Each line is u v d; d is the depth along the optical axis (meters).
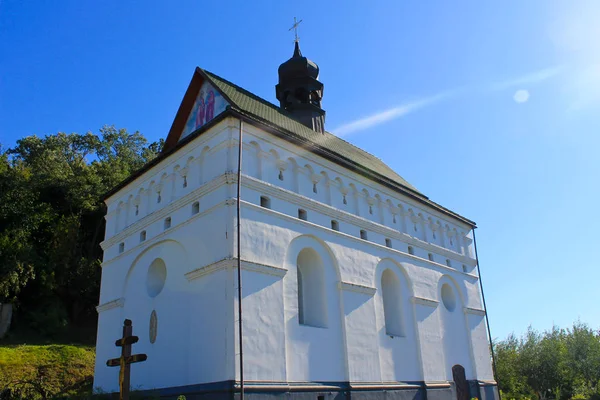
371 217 29.00
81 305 44.31
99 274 44.88
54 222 45.22
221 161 22.20
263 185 22.56
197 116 27.08
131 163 62.59
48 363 32.59
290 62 36.16
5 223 40.31
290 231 23.08
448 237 36.06
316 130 34.59
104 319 26.69
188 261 22.06
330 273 24.62
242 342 18.98
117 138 67.06
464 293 34.94
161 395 20.62
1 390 26.27
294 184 24.72
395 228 30.61
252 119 23.11
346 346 23.72
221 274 20.03
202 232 21.69
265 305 20.55
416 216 32.94
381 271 28.09
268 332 20.25
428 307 30.56
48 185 47.78
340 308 24.41
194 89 27.45
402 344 27.59
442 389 28.98
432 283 31.84
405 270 29.77
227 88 27.97
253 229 21.31
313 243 24.34
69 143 62.97
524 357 59.59
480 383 32.59
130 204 28.12
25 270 38.22
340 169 27.81
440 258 33.84
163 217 24.62
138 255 25.50
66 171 49.88
